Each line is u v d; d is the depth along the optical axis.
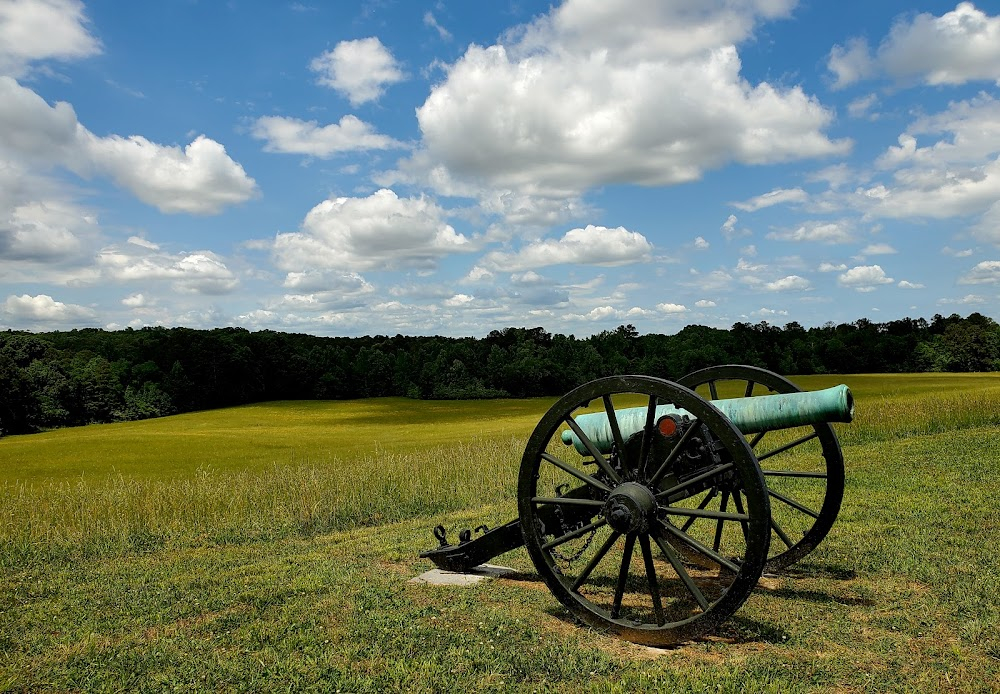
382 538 9.11
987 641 4.57
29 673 4.71
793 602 5.58
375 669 4.54
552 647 4.77
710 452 5.27
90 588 7.00
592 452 5.09
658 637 4.72
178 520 10.52
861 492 10.07
